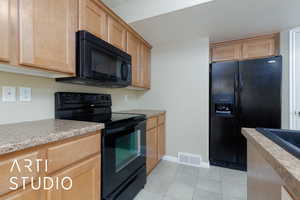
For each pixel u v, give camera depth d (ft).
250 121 7.03
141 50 7.88
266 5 5.05
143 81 8.08
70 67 3.90
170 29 6.86
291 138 3.36
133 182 5.30
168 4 5.52
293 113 6.68
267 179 2.53
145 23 6.31
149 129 6.82
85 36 4.04
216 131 7.70
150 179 6.64
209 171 7.33
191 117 8.18
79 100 5.41
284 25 6.49
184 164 8.18
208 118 7.83
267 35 7.50
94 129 3.58
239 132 7.24
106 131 4.02
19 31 2.89
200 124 7.98
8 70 3.50
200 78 8.00
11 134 2.69
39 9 3.21
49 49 3.41
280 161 1.83
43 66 3.29
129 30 6.53
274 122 6.65
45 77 4.47
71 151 3.08
